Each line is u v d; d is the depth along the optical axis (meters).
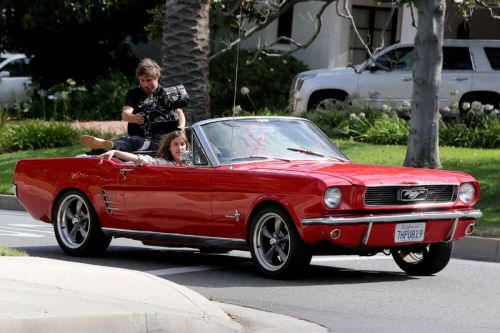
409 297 24.39
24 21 76.88
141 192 28.70
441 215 26.14
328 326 21.05
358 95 59.22
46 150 58.81
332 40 75.06
